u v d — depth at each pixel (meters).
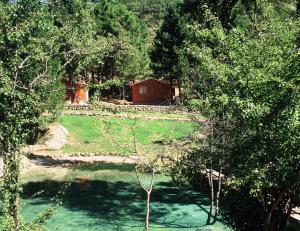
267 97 12.26
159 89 63.25
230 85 13.19
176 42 55.84
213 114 18.38
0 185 12.13
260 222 17.83
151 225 20.91
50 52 15.15
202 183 27.08
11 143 12.76
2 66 13.16
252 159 12.76
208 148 20.36
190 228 20.34
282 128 11.84
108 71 63.78
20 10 13.62
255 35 15.87
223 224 20.95
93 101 22.50
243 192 19.58
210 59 18.09
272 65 12.53
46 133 42.06
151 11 134.50
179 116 46.34
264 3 17.22
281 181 13.09
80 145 41.66
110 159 38.25
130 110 50.06
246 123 12.67
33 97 14.27
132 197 26.50
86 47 18.17
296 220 16.30
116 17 66.06
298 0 26.42
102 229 20.22
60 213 22.89
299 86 11.84
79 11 16.84
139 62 65.94
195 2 43.53
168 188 28.67
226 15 39.53
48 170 34.25
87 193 27.44
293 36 13.59
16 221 12.23
